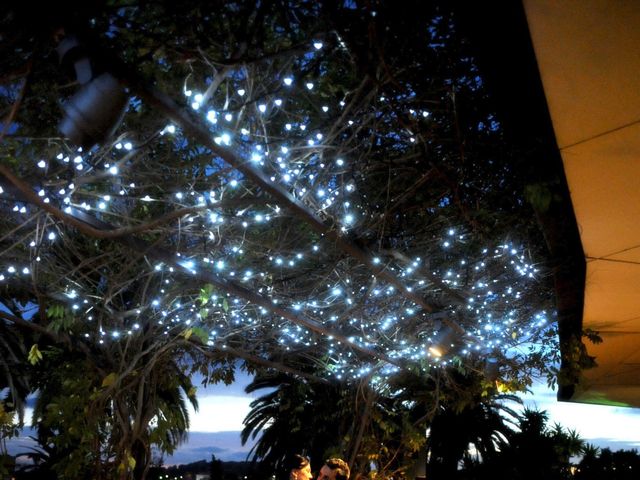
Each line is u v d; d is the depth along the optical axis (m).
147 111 4.58
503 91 3.86
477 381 10.81
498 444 16.89
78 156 4.42
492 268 8.01
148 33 3.59
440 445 16.81
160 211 6.14
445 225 7.05
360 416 11.45
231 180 4.93
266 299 6.77
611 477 13.20
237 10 3.86
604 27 3.16
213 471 22.45
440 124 5.29
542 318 8.90
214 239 6.04
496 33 3.46
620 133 4.02
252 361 9.53
